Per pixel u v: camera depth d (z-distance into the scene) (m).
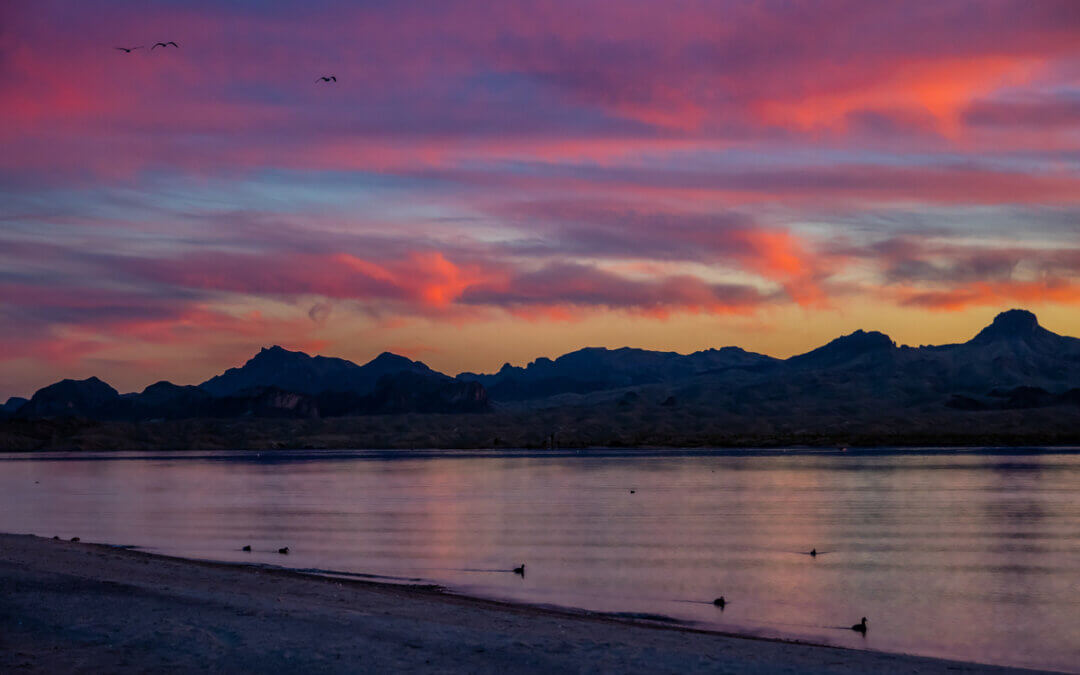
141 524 76.88
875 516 83.31
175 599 25.52
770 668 19.17
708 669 18.70
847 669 20.00
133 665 17.42
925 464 185.75
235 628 21.16
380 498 112.44
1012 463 185.50
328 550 56.53
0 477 177.25
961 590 43.84
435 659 18.64
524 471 183.75
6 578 28.75
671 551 57.62
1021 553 57.41
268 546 58.91
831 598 41.22
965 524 75.88
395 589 38.91
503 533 68.81
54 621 21.58
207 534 67.31
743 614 36.75
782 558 54.75
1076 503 95.19
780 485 129.12
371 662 18.16
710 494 113.62
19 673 16.55
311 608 24.98
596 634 23.81
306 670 17.39
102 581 28.88
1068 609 38.84
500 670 17.84
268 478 168.62
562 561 52.09
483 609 30.25
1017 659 30.12
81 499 112.62
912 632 34.19
